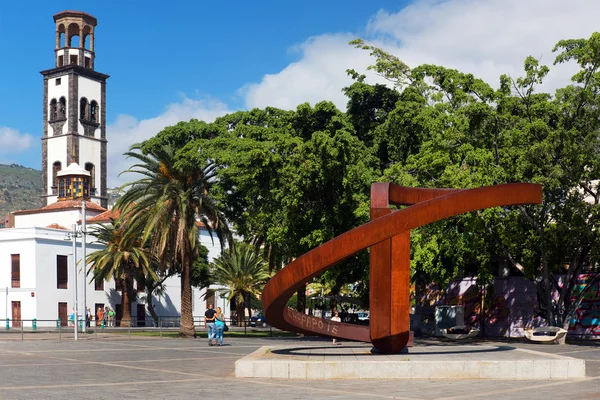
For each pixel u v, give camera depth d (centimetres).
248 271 5991
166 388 1491
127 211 4172
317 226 3900
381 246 1820
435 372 1642
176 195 4028
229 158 3750
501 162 3222
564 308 3762
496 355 1877
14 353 2678
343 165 3644
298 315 1942
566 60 3272
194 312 7769
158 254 4131
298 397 1324
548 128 3212
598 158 3238
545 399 1283
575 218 3284
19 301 6369
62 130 9800
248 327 6731
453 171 3089
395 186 1900
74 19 10056
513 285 4284
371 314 1828
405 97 3716
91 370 1941
